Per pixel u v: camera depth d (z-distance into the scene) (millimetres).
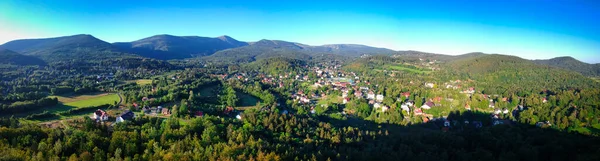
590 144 123312
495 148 122000
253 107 190875
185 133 101375
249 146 94312
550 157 114375
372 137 140625
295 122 137500
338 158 102125
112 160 75125
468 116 193000
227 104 186500
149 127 110375
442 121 187500
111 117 135375
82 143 83250
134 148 84812
